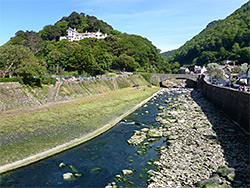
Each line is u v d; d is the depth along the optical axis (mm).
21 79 52250
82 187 21344
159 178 22266
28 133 31547
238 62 170125
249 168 23094
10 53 55062
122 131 39594
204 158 26344
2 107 42125
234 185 20125
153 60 179875
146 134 37125
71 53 113312
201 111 54781
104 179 22859
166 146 31125
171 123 43750
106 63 105625
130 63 134500
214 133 35938
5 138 28750
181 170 23688
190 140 32938
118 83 97625
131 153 29500
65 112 44219
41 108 45844
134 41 184875
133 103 66188
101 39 186000
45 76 61438
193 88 121125
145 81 122562
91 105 53562
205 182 20562
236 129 37938
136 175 23516
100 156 28578
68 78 75125
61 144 31359
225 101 52094
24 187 21234
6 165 24609
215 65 104375
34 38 144375
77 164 26297
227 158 26000
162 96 88625
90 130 38125
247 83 73062
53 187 21297
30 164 25969
